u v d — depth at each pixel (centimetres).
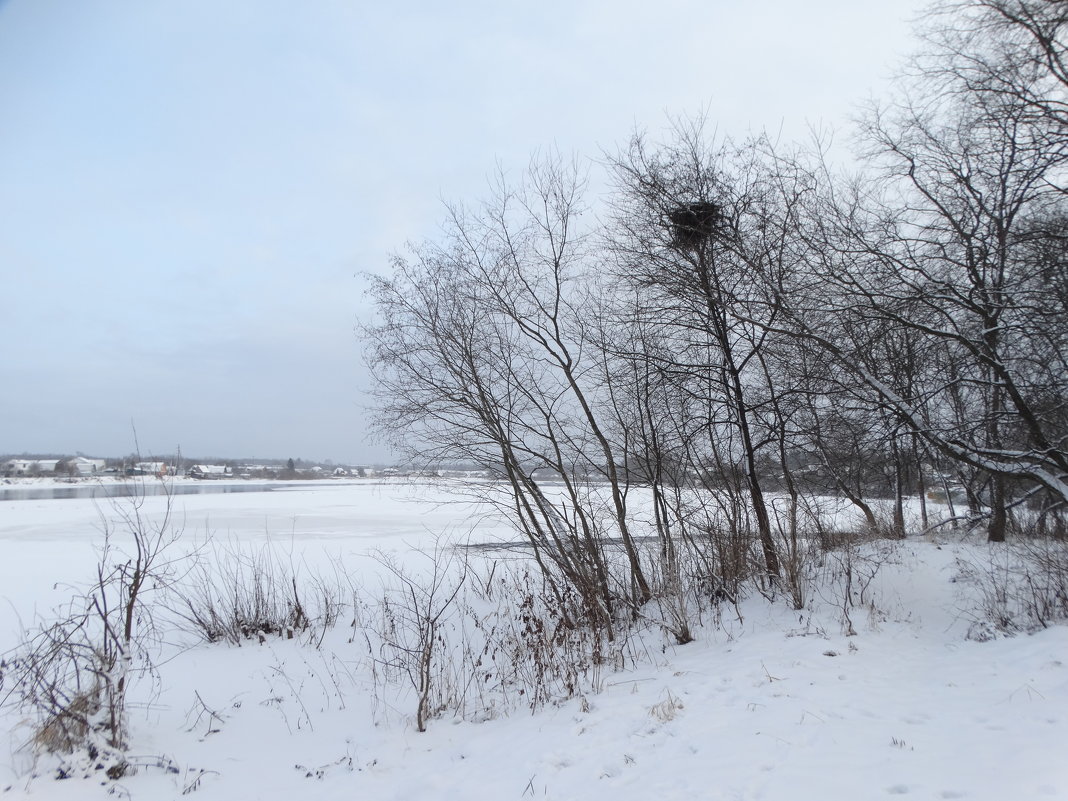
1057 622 797
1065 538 1217
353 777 577
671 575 952
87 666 601
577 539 1038
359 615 1128
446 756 611
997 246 967
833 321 984
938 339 999
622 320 1095
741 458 1123
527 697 768
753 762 473
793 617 923
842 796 402
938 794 388
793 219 972
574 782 494
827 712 564
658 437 1080
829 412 1055
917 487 1961
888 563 1134
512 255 1109
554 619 1012
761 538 1054
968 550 1218
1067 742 440
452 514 3052
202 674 873
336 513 3133
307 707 763
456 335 1088
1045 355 955
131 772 572
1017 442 1136
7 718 670
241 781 571
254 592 1107
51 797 518
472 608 1123
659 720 593
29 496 5234
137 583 663
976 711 538
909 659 743
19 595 1272
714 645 861
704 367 1084
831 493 1230
